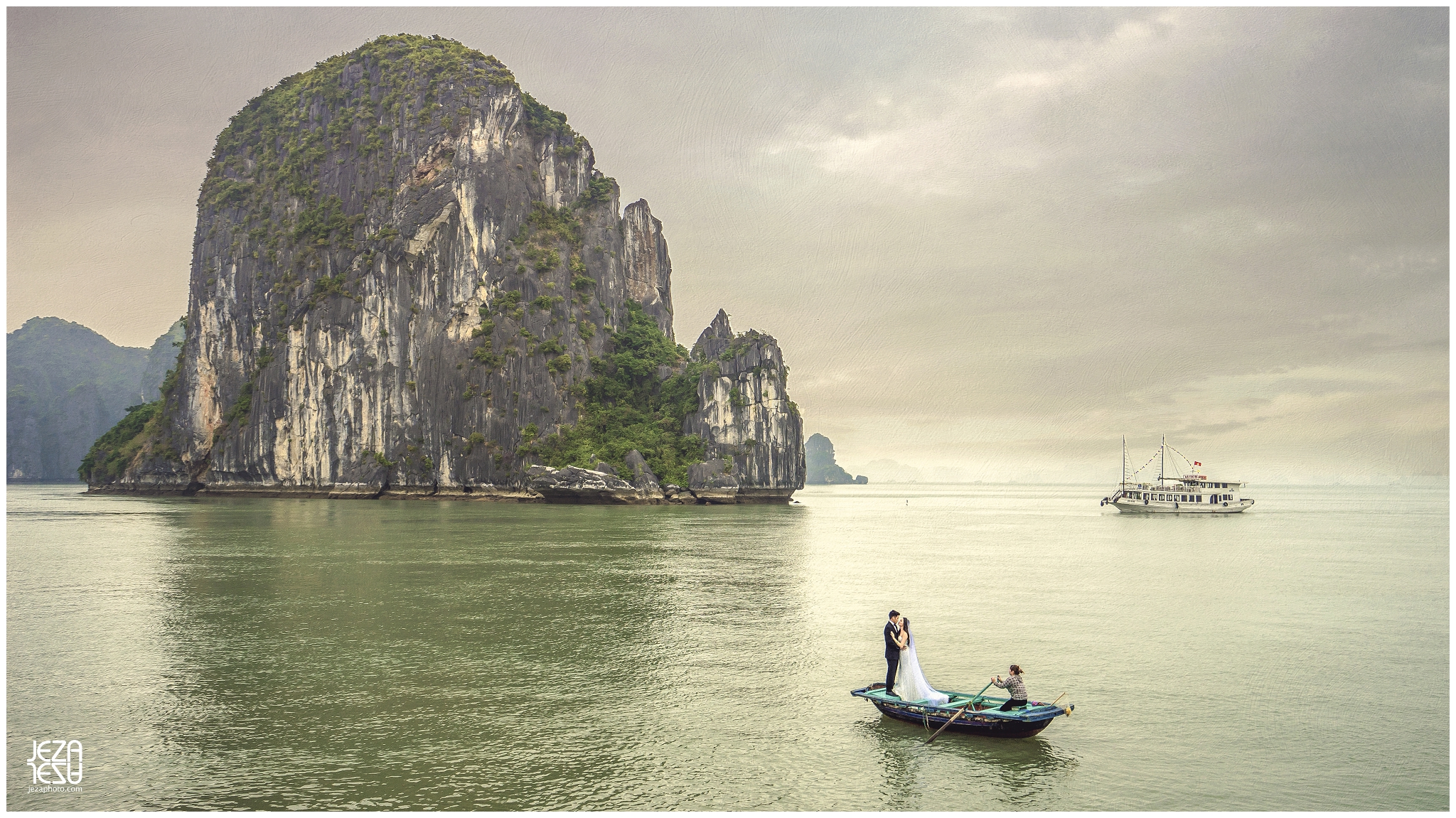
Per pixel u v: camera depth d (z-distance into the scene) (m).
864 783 20.77
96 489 197.00
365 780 20.89
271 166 190.62
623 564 59.66
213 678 29.44
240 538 76.81
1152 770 21.77
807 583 51.41
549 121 188.12
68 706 26.50
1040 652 33.94
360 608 41.84
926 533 96.19
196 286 189.88
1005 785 20.78
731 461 157.62
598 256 184.38
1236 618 41.81
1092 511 164.25
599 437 161.75
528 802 19.69
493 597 45.34
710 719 25.31
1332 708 27.03
